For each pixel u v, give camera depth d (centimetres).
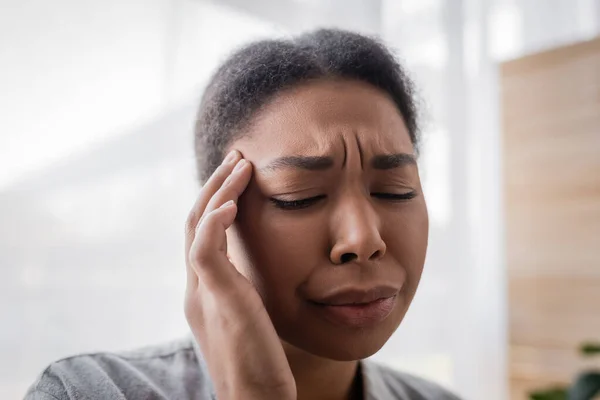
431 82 136
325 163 47
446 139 136
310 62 50
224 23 107
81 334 88
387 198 50
